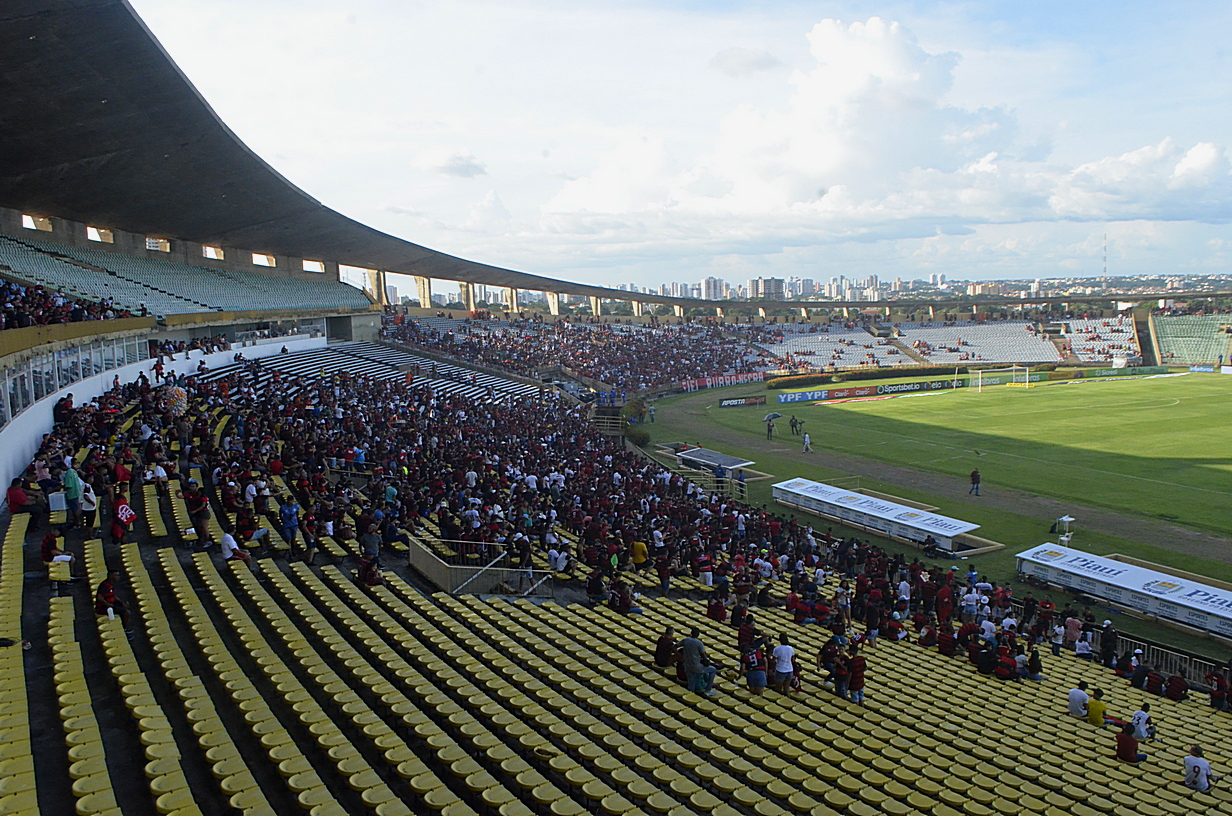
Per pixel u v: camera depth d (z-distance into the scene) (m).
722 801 11.87
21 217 52.53
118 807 9.81
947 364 120.12
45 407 29.33
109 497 23.98
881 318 156.88
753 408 85.56
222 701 13.74
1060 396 89.00
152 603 16.78
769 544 33.00
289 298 75.38
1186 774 15.04
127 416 33.91
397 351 82.19
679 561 27.95
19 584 17.12
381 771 12.29
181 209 58.97
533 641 18.23
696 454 51.66
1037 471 50.81
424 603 19.69
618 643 19.31
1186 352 124.19
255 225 68.44
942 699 18.77
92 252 57.88
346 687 14.16
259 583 19.16
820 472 52.25
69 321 34.78
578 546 28.30
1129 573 29.70
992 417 74.19
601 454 47.88
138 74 37.69
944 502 44.06
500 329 106.31
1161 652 24.33
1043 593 30.64
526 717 14.20
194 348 50.59
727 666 18.59
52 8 30.64
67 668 13.62
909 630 24.98
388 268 100.75
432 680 15.56
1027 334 132.00
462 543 24.08
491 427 50.31
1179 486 45.91
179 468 28.38
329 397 45.75
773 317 155.00
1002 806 12.79
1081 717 18.53
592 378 92.56
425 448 37.69
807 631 22.86
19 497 21.97
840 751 14.61
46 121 38.97
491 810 11.45
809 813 11.96
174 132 45.22
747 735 14.84
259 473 28.06
